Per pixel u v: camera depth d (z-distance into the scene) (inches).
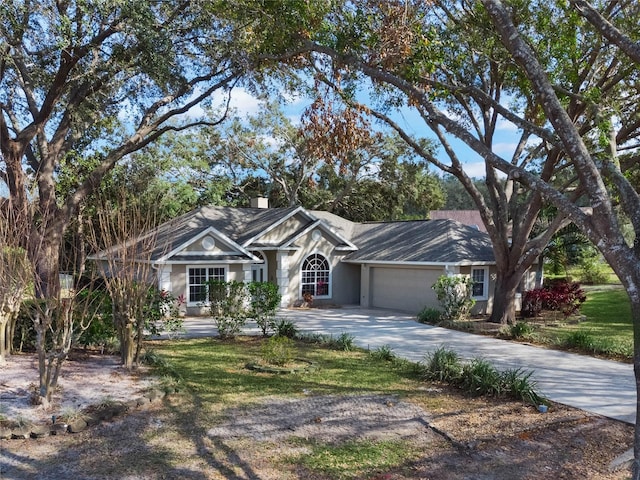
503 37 223.9
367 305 955.3
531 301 816.3
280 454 245.6
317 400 331.3
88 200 759.7
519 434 276.2
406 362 448.1
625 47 222.2
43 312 337.7
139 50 617.0
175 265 800.9
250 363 428.5
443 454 249.8
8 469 220.7
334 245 984.3
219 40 653.3
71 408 282.0
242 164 1509.6
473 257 822.5
